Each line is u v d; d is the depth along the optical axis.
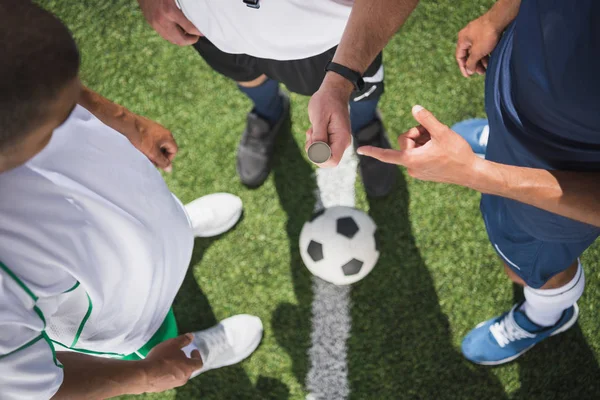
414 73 2.89
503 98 1.70
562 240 1.82
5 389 1.08
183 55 2.95
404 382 2.58
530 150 1.64
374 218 2.73
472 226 2.71
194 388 2.61
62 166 1.24
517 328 2.47
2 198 1.12
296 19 1.71
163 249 1.55
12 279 1.07
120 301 1.45
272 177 2.81
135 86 2.94
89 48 2.99
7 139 0.91
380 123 2.74
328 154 1.47
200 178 2.82
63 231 1.19
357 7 1.52
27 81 0.88
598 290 2.60
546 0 1.34
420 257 2.69
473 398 2.55
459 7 2.94
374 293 2.66
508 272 2.49
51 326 1.34
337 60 1.54
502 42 1.79
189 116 2.89
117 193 1.36
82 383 1.31
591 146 1.50
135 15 3.01
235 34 1.83
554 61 1.38
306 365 2.61
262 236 2.75
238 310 2.67
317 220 2.52
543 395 2.53
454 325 2.62
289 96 2.89
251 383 2.61
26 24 0.88
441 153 1.48
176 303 2.69
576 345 2.56
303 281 2.68
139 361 1.52
